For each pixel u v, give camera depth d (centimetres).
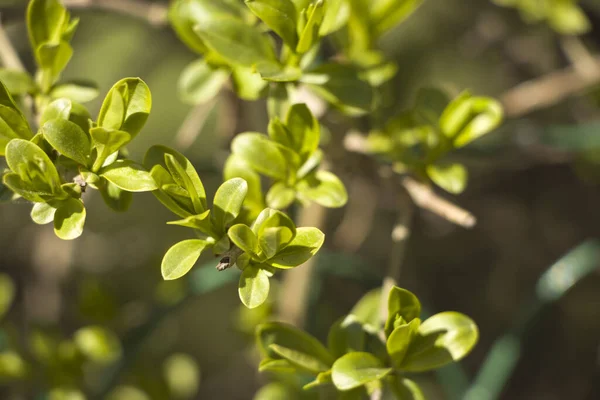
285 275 60
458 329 46
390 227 102
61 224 43
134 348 62
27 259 101
